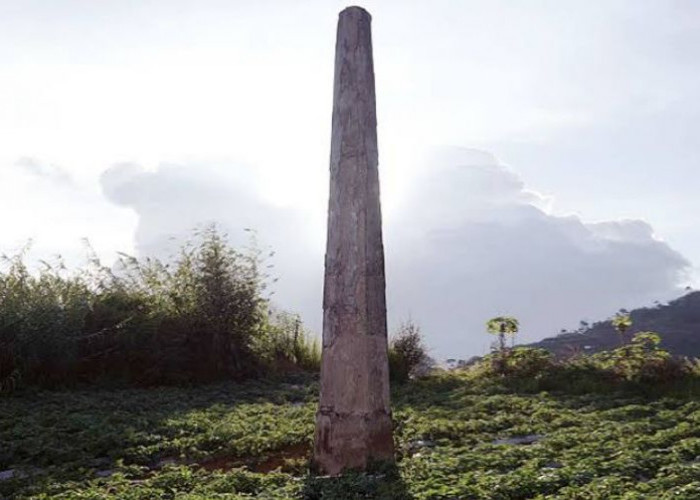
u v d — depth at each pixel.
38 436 8.64
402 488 6.09
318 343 18.11
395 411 11.27
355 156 7.71
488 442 8.82
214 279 15.52
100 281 15.12
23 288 13.48
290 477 6.82
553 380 14.07
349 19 7.96
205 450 8.36
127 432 8.83
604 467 6.53
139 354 14.25
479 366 16.38
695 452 7.18
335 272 7.62
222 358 15.19
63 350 13.10
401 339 16.25
